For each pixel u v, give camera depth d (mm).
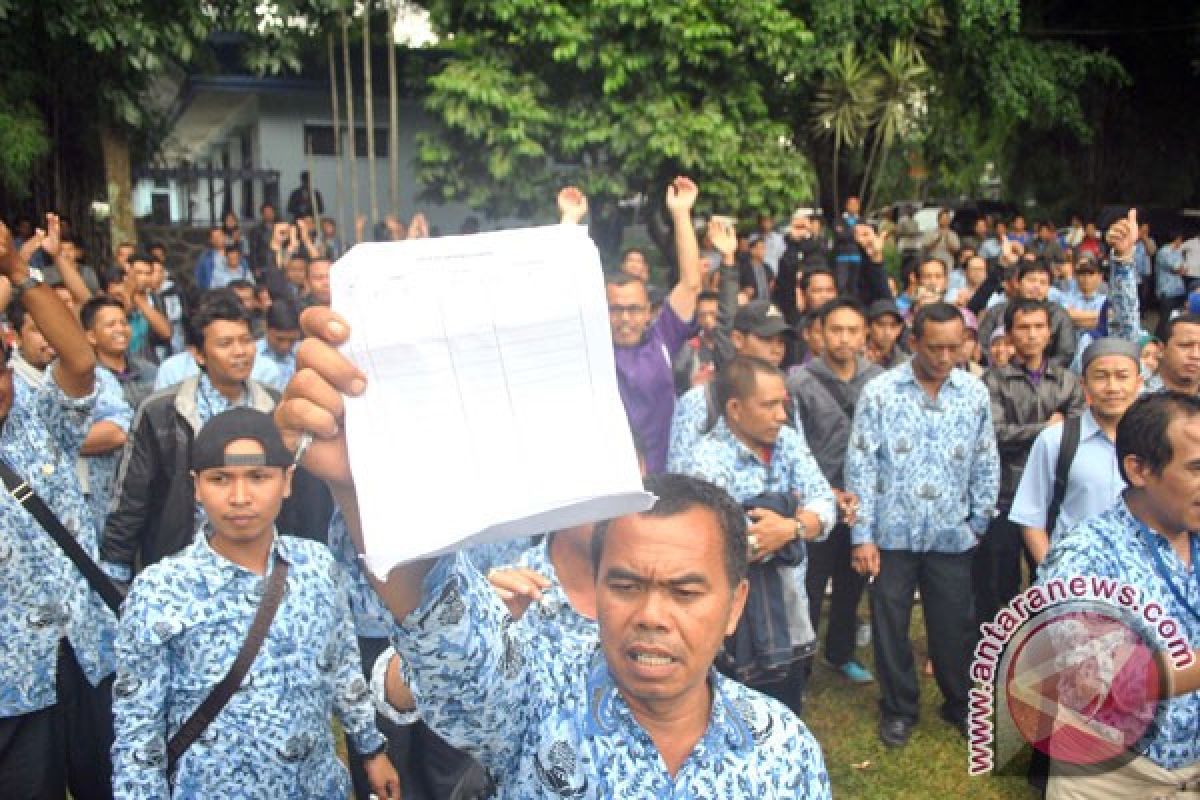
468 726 1546
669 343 4910
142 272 8555
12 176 12516
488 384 1316
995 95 18172
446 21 12664
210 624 2621
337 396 1305
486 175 13148
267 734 2650
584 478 1299
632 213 16062
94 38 11422
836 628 5543
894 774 4559
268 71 16016
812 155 18953
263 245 15336
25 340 4027
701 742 1608
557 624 2432
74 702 3316
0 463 3092
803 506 3820
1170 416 2578
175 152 22094
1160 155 23516
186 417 3826
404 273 1316
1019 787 4426
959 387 4656
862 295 7938
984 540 5305
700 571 1561
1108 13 22141
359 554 1427
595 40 12422
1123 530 2732
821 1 15188
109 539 3762
